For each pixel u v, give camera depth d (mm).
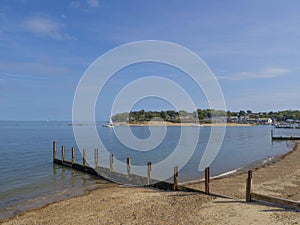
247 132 94062
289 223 9336
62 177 21188
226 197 12992
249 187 11984
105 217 11484
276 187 16344
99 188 17391
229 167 26531
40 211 12852
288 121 178250
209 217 10508
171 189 15633
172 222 10383
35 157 32031
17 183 19312
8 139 57469
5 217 12320
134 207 12633
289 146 47500
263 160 30781
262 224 9414
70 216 11859
